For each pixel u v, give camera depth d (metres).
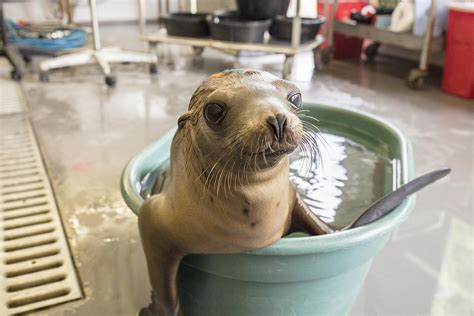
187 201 1.00
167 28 4.47
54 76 4.15
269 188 0.96
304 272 1.11
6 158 2.54
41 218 2.00
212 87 0.97
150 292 1.60
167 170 1.58
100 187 2.26
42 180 2.31
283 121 0.84
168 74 4.23
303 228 1.29
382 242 1.23
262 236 1.00
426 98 3.61
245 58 4.70
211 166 0.94
